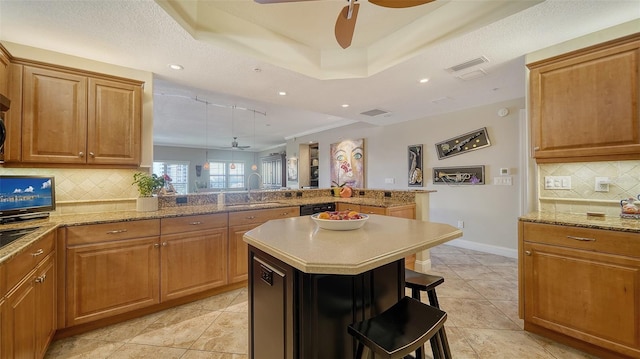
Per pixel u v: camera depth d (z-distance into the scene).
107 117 2.37
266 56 2.49
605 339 1.72
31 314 1.53
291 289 1.24
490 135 4.03
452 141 4.46
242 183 11.95
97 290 2.10
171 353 1.87
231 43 2.28
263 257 1.46
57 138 2.17
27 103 2.07
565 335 1.92
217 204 3.32
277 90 3.26
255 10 2.24
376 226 1.80
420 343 1.05
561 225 1.89
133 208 2.70
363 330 1.12
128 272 2.23
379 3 1.48
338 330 1.32
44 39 2.09
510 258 3.86
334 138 6.72
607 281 1.71
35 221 2.04
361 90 3.29
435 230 1.67
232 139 8.91
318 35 2.62
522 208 3.78
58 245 1.95
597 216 2.06
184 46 2.19
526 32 2.06
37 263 1.62
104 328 2.17
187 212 2.58
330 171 6.80
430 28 2.30
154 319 2.31
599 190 2.19
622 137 1.88
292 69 2.67
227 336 2.07
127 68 2.60
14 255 1.29
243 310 2.48
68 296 1.99
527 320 2.06
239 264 2.88
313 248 1.26
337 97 3.57
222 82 2.98
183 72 2.70
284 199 4.12
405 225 1.83
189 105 4.73
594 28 2.02
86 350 1.89
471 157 4.27
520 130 3.75
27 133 2.07
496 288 2.89
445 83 3.08
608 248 1.71
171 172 10.27
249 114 5.45
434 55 2.40
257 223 3.04
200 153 10.89
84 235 2.05
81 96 2.27
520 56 2.43
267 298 1.42
